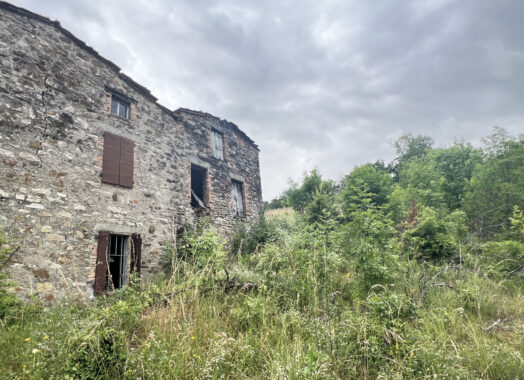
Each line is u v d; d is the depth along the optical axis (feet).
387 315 10.88
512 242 21.03
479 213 32.89
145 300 14.07
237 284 16.46
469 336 11.43
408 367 8.66
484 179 35.04
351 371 9.16
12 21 19.58
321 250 16.97
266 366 9.62
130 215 24.07
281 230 32.37
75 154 21.22
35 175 18.78
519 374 8.84
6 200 17.22
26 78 19.51
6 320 12.69
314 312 12.62
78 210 20.57
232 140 40.24
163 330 11.43
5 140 17.80
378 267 15.57
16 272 16.81
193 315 12.62
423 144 82.64
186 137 32.37
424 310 13.44
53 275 18.31
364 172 46.93
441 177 42.06
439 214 30.60
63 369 8.16
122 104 26.71
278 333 11.55
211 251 19.22
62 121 20.92
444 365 8.66
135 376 8.52
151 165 27.14
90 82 23.50
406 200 37.32
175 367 8.96
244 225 35.94
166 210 27.50
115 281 22.70
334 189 54.60
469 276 18.78
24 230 17.61
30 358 8.91
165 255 25.80
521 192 30.42
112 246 22.99
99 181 22.38
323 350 10.11
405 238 25.70
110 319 10.40
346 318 11.54
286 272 16.75
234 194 38.27
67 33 22.35
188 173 31.30
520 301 15.15
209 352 9.53
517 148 34.14
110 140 23.82
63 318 12.48
